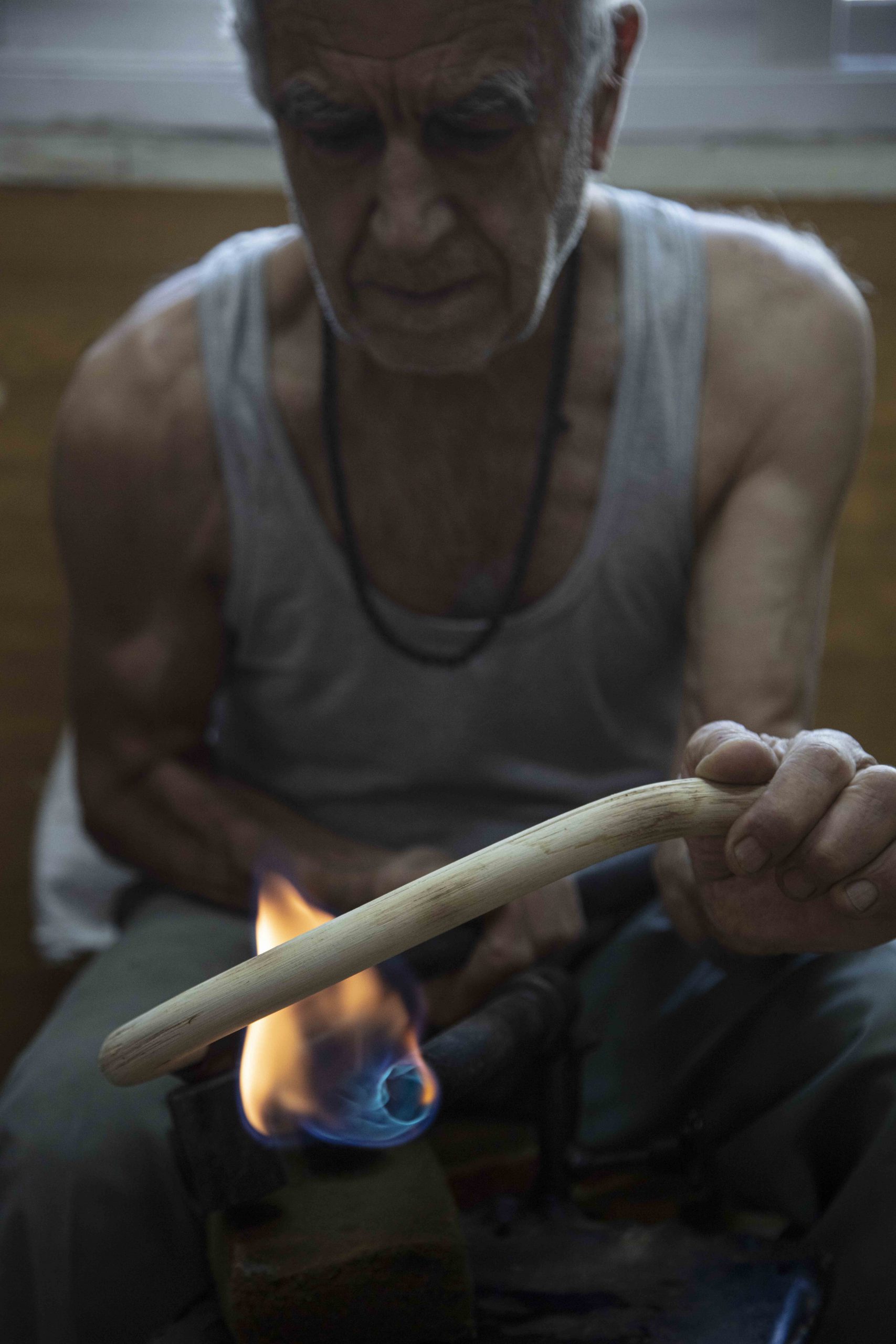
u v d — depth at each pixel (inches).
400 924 22.9
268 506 41.2
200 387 41.3
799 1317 26.1
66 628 59.1
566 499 40.3
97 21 62.4
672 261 40.8
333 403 39.8
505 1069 30.1
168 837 41.9
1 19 62.9
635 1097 36.8
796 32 60.7
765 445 39.8
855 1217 30.3
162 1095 32.0
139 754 42.6
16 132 59.0
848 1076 31.4
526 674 41.3
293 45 31.0
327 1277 24.7
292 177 33.1
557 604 40.5
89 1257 31.0
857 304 41.5
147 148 59.3
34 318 59.3
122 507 41.7
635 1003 38.1
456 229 32.0
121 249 59.4
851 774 27.3
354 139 31.4
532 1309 26.9
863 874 27.0
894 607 59.4
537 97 31.2
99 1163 31.0
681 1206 31.9
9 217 59.0
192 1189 26.1
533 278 33.2
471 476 39.9
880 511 59.2
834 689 59.7
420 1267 25.0
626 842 25.2
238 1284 24.6
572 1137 33.5
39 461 59.2
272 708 43.3
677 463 40.1
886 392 59.2
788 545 38.8
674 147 59.9
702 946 35.1
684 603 42.1
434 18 29.8
